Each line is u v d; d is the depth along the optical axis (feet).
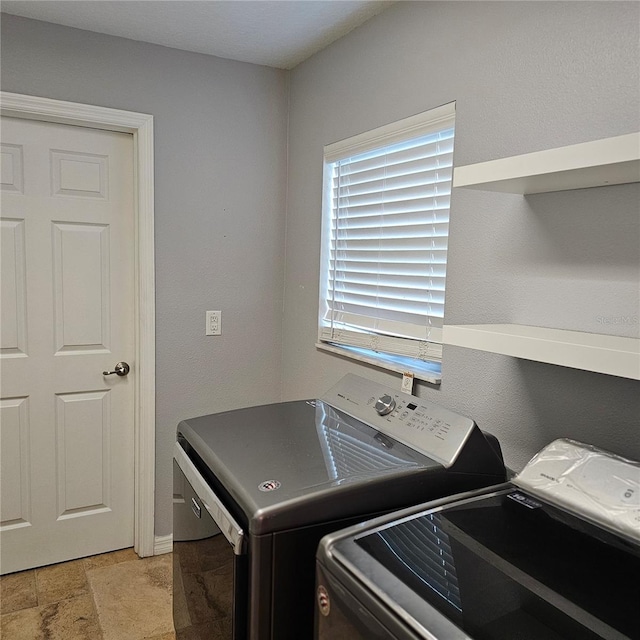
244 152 8.36
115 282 7.91
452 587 2.85
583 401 4.27
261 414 5.61
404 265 6.39
